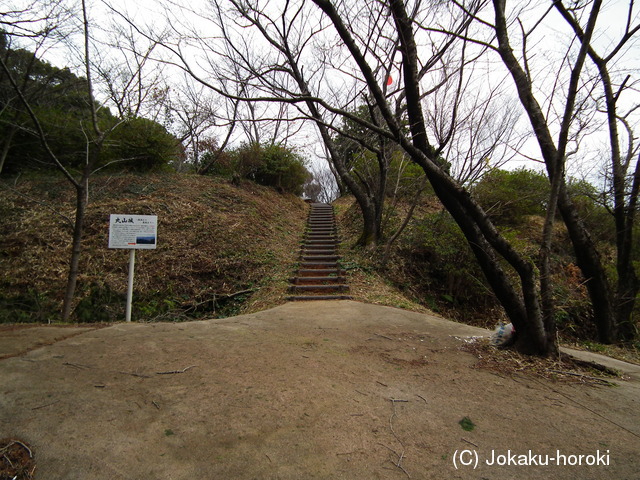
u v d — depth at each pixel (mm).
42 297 7379
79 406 2518
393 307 6605
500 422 2598
